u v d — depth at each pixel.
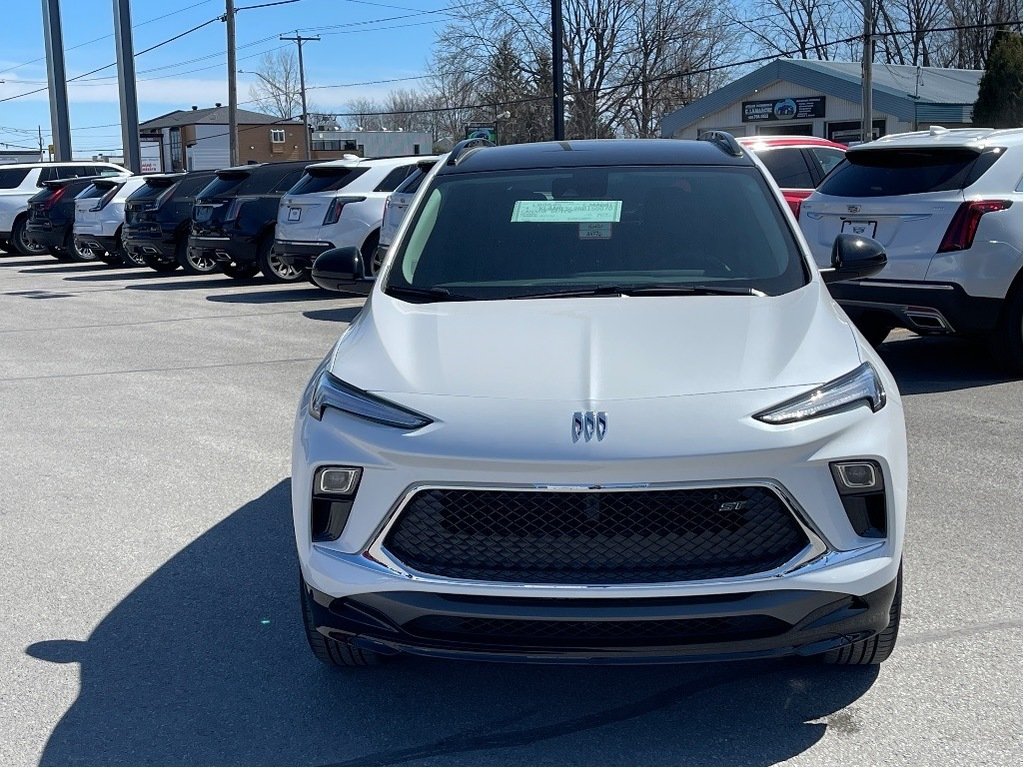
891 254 7.71
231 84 40.50
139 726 3.46
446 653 3.12
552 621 3.01
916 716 3.37
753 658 3.07
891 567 3.14
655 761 3.18
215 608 4.39
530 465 3.00
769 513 3.05
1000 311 7.75
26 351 11.06
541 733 3.36
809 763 3.14
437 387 3.29
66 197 23.67
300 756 3.27
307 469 3.29
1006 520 5.11
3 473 6.47
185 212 18.92
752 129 36.12
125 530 5.38
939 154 7.77
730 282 4.05
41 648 4.04
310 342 11.05
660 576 3.01
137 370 9.77
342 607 3.21
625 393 3.17
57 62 36.09
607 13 49.62
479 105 49.84
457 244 4.38
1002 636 3.89
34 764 3.24
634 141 5.13
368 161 14.74
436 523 3.11
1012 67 26.53
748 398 3.14
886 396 3.36
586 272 4.16
